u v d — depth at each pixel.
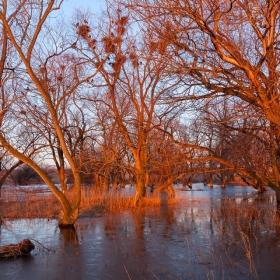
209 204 23.58
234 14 10.48
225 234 12.53
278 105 10.32
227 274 8.22
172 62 11.02
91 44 19.83
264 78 10.60
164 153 19.06
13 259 9.75
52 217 17.03
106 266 9.01
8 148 13.29
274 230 13.26
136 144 22.67
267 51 10.31
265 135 13.71
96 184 29.47
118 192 24.06
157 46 11.08
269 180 16.39
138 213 18.83
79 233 13.16
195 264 9.04
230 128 14.05
